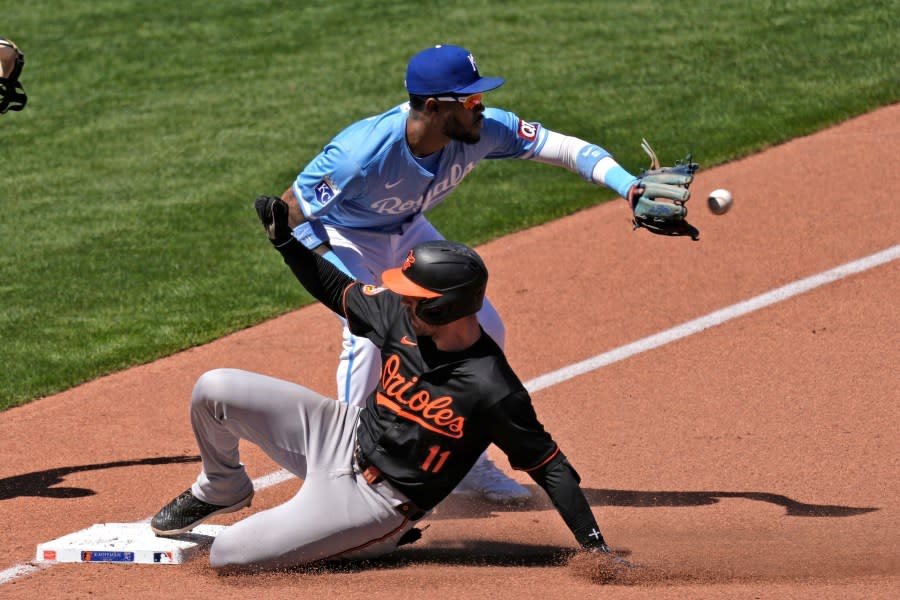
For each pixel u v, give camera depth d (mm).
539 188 39875
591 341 28891
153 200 40688
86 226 38938
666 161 39531
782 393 25266
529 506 21875
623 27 52250
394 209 20453
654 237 34875
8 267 36094
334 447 17828
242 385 17859
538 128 21203
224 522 20969
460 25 54094
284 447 18078
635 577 16703
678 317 29766
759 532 19406
